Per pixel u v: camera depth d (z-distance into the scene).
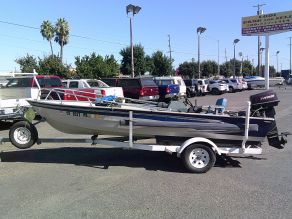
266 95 5.32
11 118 6.01
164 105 5.68
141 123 5.08
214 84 25.91
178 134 5.11
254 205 3.64
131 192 4.05
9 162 5.42
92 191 4.09
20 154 5.94
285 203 3.70
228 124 5.05
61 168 5.09
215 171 4.95
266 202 3.73
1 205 3.68
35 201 3.79
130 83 15.23
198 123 5.05
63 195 3.96
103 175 4.74
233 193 4.01
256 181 4.47
